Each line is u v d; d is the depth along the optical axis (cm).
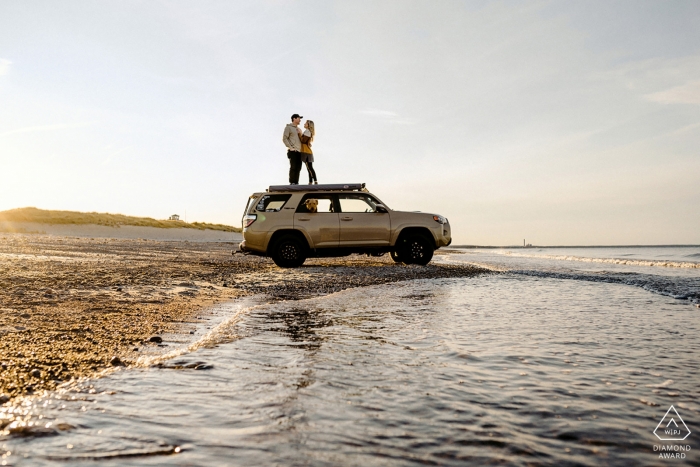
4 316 462
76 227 5184
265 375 267
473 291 700
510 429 190
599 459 164
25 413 206
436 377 261
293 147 1457
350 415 204
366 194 1256
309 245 1211
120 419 198
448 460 162
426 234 1271
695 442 178
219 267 1199
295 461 160
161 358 309
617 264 1558
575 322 435
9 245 1953
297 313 496
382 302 581
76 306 539
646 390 239
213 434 183
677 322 434
